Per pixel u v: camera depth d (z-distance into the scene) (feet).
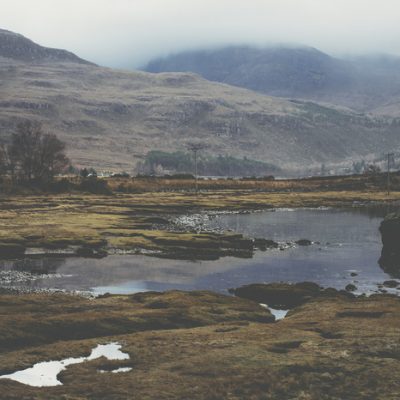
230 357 104.99
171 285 207.62
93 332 128.67
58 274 228.63
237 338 119.03
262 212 543.39
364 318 136.56
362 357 104.27
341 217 491.72
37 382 97.45
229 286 206.28
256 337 119.55
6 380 95.76
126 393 89.51
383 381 93.30
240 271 238.68
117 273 231.50
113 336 123.54
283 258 273.95
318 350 108.78
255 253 290.15
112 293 191.21
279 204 619.26
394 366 99.50
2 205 504.02
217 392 89.71
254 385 92.43
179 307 150.71
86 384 93.66
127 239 317.42
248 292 185.47
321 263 260.21
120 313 141.90
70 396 88.63
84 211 472.85
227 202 617.62
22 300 157.28
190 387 91.66
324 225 424.87
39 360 108.06
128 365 103.81
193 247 302.45
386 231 266.16
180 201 612.29
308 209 586.45
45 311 145.89
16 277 221.25
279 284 191.72
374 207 612.29
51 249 292.61
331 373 96.99
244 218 477.77
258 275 229.86
